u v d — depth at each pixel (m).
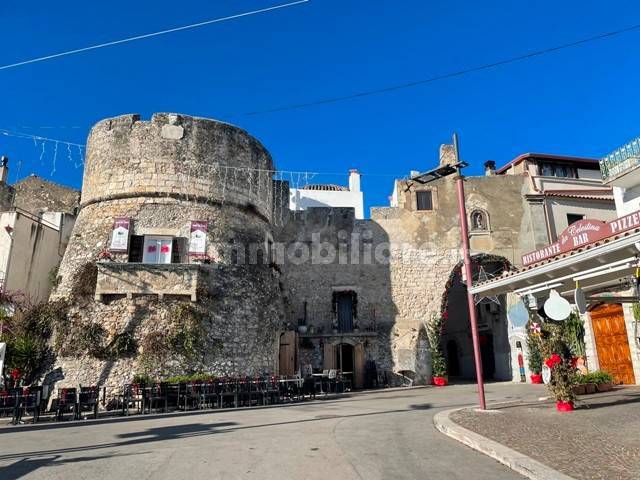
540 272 10.57
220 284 19.86
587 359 19.05
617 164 17.88
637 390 14.83
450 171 13.59
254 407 15.59
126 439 9.42
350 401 17.09
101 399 16.09
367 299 26.84
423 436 9.02
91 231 19.97
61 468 6.85
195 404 15.49
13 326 18.53
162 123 21.09
